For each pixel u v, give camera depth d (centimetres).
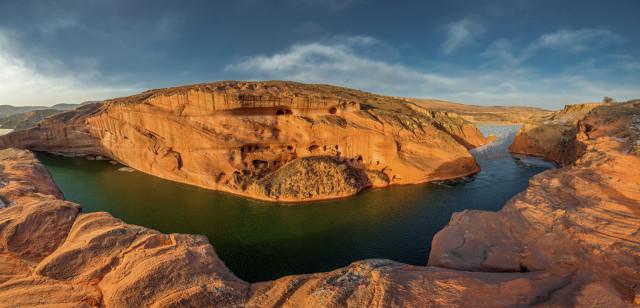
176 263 1121
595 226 1152
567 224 1227
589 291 874
